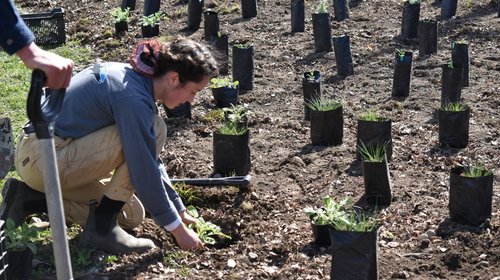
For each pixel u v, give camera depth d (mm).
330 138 6469
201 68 4285
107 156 4363
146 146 4234
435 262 4480
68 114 4410
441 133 6316
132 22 10438
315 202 5438
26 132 4547
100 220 4535
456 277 4320
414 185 5617
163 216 4316
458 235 4723
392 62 8609
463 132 6289
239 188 5508
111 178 4555
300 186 5738
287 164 6137
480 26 9609
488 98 7473
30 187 4633
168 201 4328
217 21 9609
